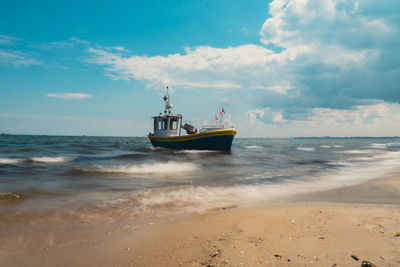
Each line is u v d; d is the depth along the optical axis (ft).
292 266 10.13
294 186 33.24
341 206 21.18
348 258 10.68
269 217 17.87
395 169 50.52
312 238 13.26
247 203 23.68
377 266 9.83
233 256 11.29
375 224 15.46
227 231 15.07
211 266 10.36
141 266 10.67
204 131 106.93
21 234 14.92
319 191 29.76
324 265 10.10
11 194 25.04
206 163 66.18
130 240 13.99
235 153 106.11
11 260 11.44
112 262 11.17
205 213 19.83
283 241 12.98
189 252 12.05
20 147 116.88
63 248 12.89
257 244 12.70
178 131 122.01
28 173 41.52
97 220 17.93
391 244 12.12
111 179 37.78
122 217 18.70
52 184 32.30
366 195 27.04
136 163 62.39
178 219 18.16
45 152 93.71
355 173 46.26
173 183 35.19
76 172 43.98
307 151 136.05
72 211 20.12
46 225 16.67
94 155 85.25
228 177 41.68
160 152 104.17
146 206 22.09
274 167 58.29
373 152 122.93
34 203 22.47
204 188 31.30
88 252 12.35
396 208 19.97
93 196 25.85
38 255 12.02
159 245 13.12
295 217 17.63
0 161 57.93
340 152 124.47
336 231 14.29
